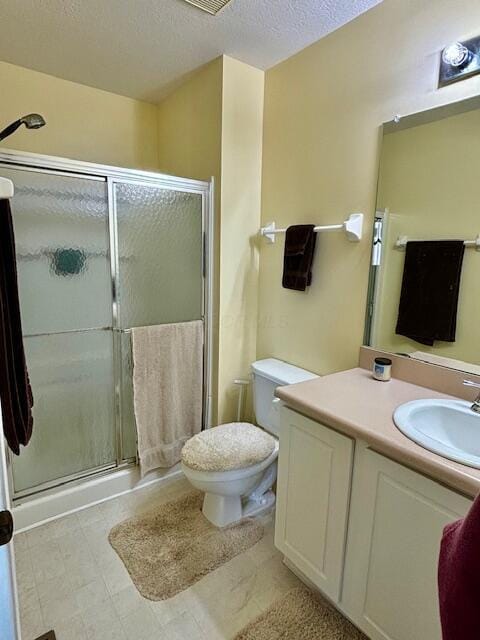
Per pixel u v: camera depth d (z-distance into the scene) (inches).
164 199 76.3
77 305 68.4
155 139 102.5
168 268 79.3
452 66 50.5
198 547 63.4
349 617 47.9
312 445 50.2
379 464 41.7
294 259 75.7
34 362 65.5
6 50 73.8
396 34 56.8
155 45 71.2
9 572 23.6
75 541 64.4
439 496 36.1
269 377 76.0
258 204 86.2
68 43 70.9
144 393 77.3
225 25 64.5
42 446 68.9
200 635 48.8
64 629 49.2
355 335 68.1
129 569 58.7
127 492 78.6
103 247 69.9
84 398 72.4
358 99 63.4
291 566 59.4
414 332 58.4
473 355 51.9
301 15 61.6
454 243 53.0
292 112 75.8
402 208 58.8
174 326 80.1
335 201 69.3
